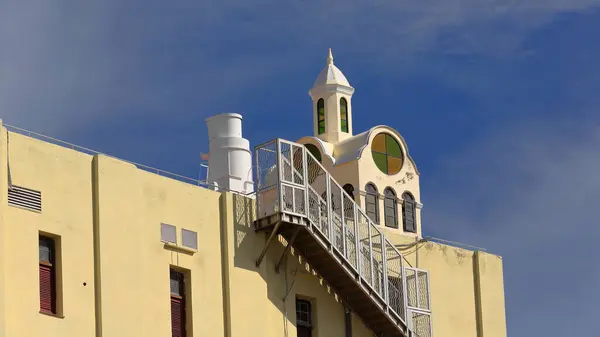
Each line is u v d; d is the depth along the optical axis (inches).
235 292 1927.9
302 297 2017.7
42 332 1710.1
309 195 1983.3
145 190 1860.2
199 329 1884.8
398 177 2313.0
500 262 2299.5
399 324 2057.1
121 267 1808.6
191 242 1899.6
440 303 2196.1
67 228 1763.0
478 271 2261.3
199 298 1894.7
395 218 2293.3
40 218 1736.0
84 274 1771.7
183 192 1907.0
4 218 1692.9
